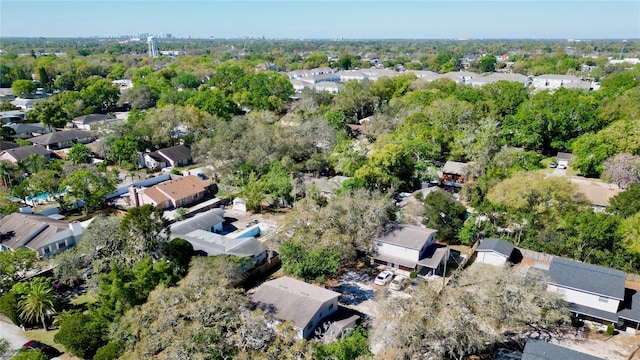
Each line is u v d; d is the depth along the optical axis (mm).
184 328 28719
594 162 70875
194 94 120375
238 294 33750
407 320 29688
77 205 65750
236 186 72438
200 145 80875
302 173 75000
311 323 35219
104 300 35969
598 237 45375
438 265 46594
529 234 51031
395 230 49500
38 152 83500
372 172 62906
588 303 38438
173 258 43344
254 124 89062
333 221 47844
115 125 89250
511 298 34062
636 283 44656
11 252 42781
